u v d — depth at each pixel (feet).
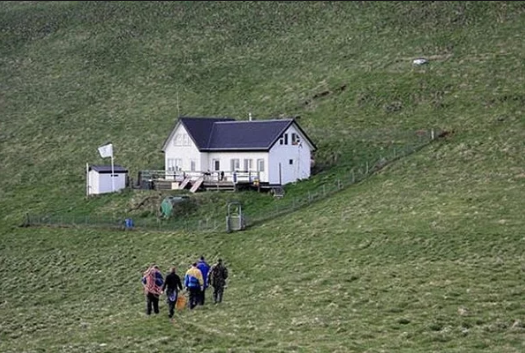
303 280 171.22
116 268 222.89
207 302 156.46
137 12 627.46
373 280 160.35
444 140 324.19
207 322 134.62
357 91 412.77
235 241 235.81
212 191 298.97
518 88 372.17
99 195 322.34
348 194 272.92
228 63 512.22
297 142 307.78
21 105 480.23
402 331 120.47
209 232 249.55
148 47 558.56
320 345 113.80
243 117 417.08
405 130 349.61
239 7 611.47
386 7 554.46
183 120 325.01
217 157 316.40
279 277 189.47
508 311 128.77
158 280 144.77
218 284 153.38
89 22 616.39
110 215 293.23
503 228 205.16
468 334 116.57
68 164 386.52
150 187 320.09
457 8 521.65
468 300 136.98
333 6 579.48
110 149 332.80
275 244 224.12
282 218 254.47
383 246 204.13
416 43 476.13
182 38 568.00
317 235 225.15
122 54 550.77
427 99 382.63
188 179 311.68
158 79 502.38
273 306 144.66
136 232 262.88
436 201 244.42
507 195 239.71
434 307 133.39
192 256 225.15
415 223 221.46
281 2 608.60
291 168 305.32
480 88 382.42
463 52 443.73
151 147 390.83
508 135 313.53
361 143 343.05
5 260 244.83
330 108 400.88
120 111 456.45
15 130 442.91
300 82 452.76
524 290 142.20
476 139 316.19
